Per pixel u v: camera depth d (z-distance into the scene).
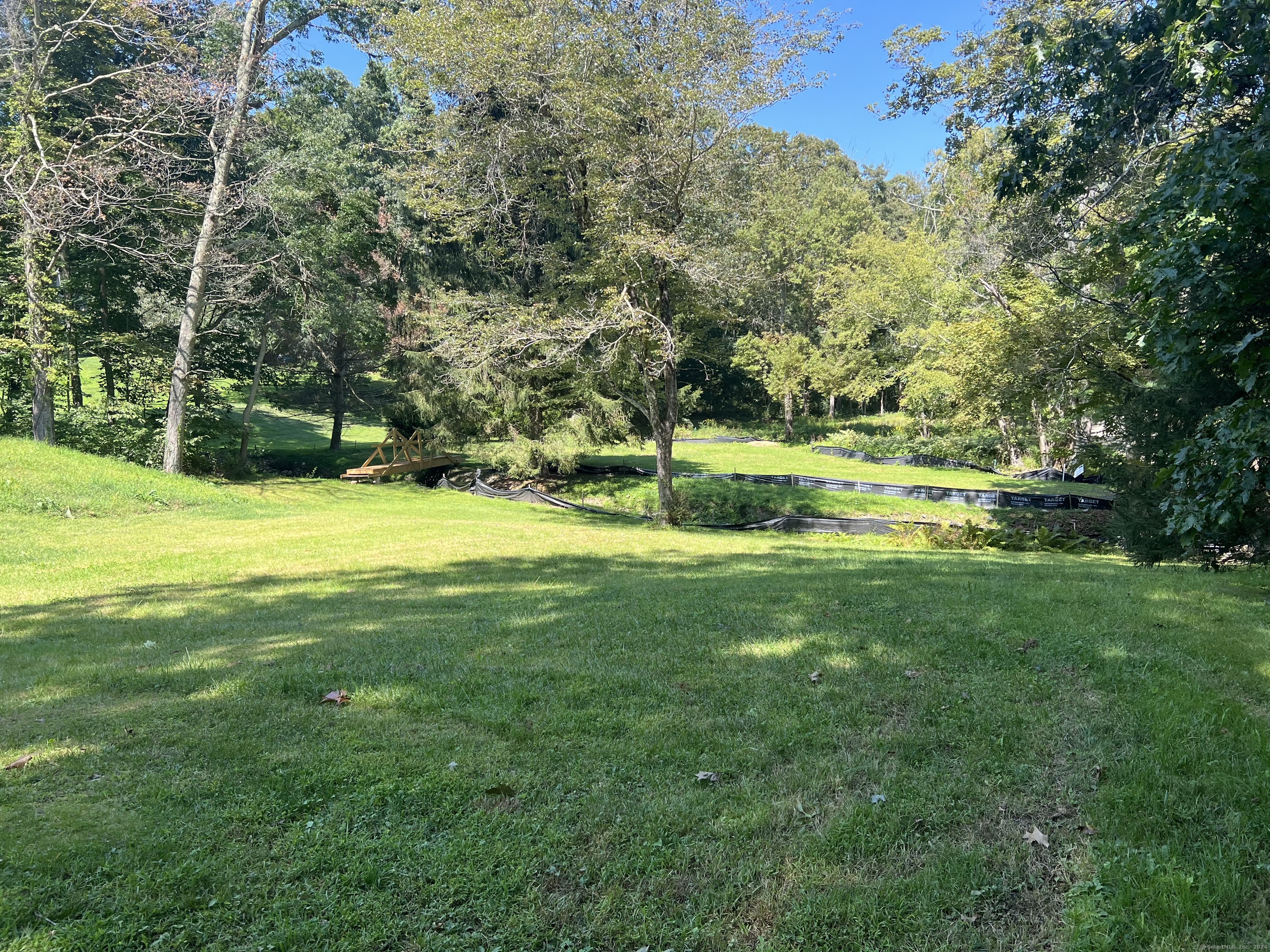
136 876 2.59
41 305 19.33
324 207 25.48
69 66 23.81
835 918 2.45
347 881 2.59
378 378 48.22
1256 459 4.91
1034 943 2.37
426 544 12.09
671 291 19.06
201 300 21.45
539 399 26.33
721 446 43.09
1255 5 6.08
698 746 3.64
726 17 16.39
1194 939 2.32
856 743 3.67
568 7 17.05
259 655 5.44
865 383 40.56
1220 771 3.28
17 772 3.38
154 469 19.95
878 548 14.79
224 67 20.66
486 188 19.69
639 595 7.40
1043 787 3.24
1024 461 33.03
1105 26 8.29
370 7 19.84
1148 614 5.84
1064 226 16.06
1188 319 5.58
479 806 3.08
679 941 2.36
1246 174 4.91
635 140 16.80
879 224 51.22
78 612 7.55
